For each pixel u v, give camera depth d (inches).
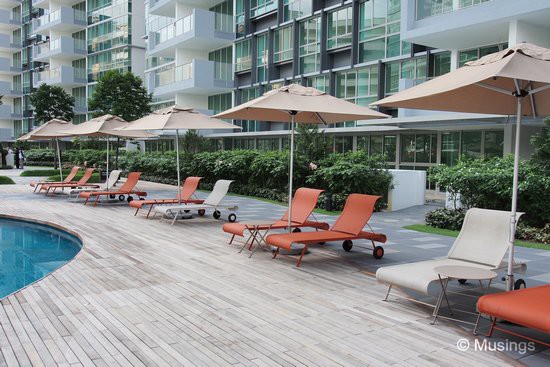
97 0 1899.6
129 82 1086.4
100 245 372.8
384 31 904.9
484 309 189.0
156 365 166.9
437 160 824.3
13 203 647.1
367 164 623.5
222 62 1362.0
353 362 171.3
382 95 907.4
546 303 183.0
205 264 314.7
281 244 306.8
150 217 525.7
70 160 1551.4
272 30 1158.3
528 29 623.5
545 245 396.8
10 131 2310.5
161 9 1462.8
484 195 468.1
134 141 1429.6
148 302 235.0
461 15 654.5
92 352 176.6
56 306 227.3
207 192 847.1
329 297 247.1
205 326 204.1
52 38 2043.6
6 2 2400.3
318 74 1031.0
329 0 1026.7
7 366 164.6
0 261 382.9
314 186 676.1
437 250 370.0
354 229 333.1
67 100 1517.0
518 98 210.8
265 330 200.5
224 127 499.2
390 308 230.8
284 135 1133.7
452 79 209.8
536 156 445.1
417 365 169.9
